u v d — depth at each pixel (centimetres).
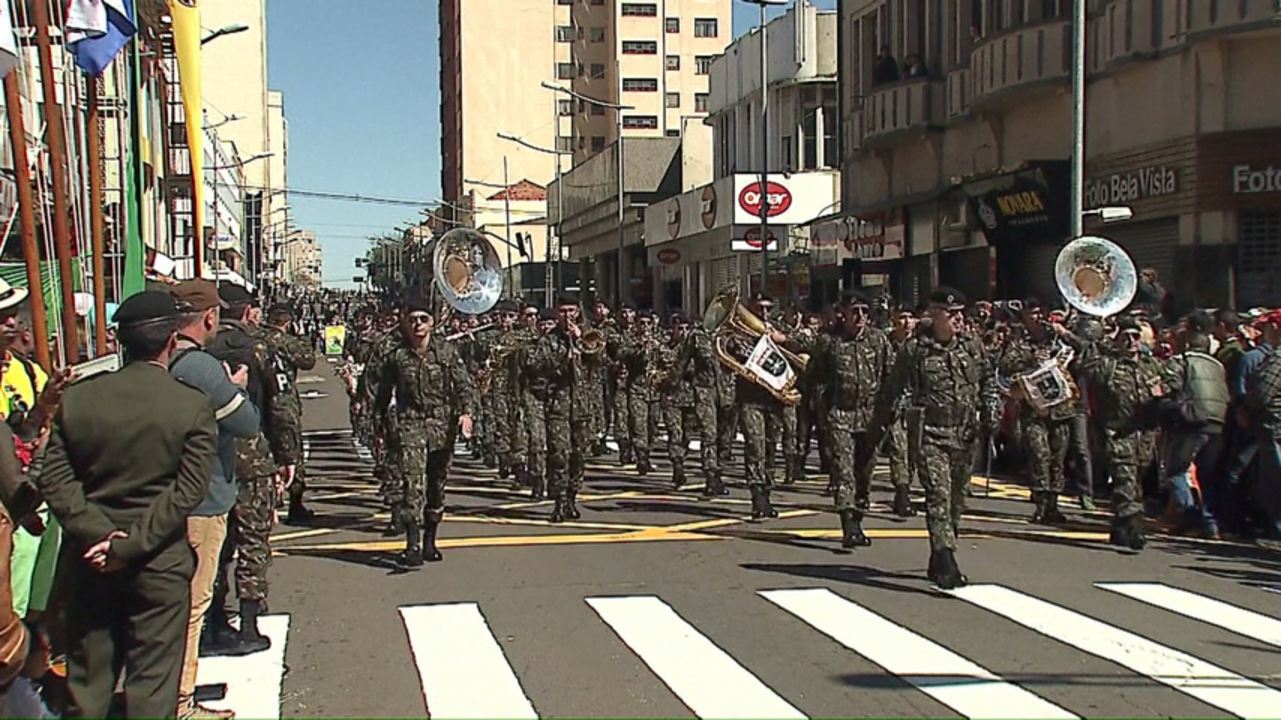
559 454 1276
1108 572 1024
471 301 1584
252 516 809
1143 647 802
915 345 980
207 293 680
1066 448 1255
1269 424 1130
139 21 1523
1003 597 936
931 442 962
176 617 566
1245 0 1895
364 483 1622
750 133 4841
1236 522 1186
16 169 839
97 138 1052
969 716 666
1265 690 712
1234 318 1305
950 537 961
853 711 675
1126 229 2264
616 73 10450
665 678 736
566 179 7200
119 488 552
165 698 561
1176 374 1187
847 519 1123
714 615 885
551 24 11031
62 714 568
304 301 8494
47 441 571
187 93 1513
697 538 1182
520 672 751
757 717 666
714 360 1450
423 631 847
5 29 782
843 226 3469
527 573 1028
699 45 10481
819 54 4312
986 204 2562
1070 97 2394
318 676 748
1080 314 1465
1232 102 1984
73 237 1036
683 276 5081
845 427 1136
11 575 605
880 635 830
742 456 1833
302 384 3994
